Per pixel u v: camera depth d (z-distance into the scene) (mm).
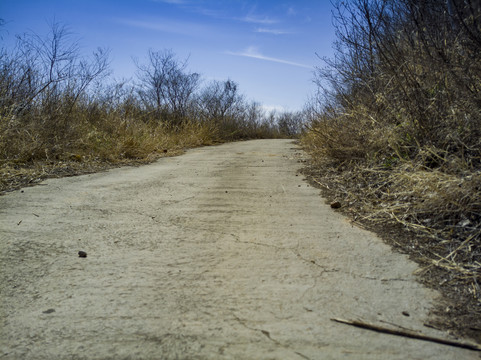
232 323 2193
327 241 3373
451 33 4539
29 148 6914
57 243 3336
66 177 6191
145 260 3006
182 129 14609
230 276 2738
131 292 2529
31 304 2395
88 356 1933
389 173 4637
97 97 10305
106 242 3367
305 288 2574
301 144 11195
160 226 3771
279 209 4324
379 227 3699
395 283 2646
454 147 4281
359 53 6195
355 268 2861
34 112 7914
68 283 2652
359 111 5891
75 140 8102
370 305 2379
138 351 1966
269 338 2064
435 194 3588
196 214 4145
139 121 11227
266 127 26781
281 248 3223
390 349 1985
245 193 5062
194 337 2072
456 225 3346
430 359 1916
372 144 5348
